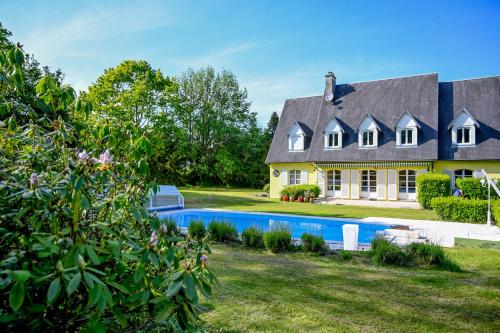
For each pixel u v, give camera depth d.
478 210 19.92
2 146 3.55
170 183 52.31
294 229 20.48
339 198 35.00
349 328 5.90
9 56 3.42
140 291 2.61
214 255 11.17
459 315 6.54
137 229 3.52
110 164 2.92
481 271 9.64
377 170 33.50
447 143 31.38
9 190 2.79
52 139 3.50
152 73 40.34
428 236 15.55
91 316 2.38
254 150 62.22
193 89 59.59
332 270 9.55
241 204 30.53
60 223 2.83
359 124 34.53
